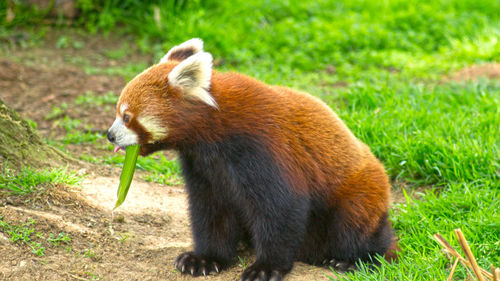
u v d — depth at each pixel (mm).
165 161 8719
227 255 6375
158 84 5512
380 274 5746
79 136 9383
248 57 13359
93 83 12117
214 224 6277
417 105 9727
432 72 13133
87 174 7590
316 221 6387
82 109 10781
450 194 7195
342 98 10688
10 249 5594
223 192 6035
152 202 7418
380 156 8547
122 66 13281
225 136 5625
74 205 6676
